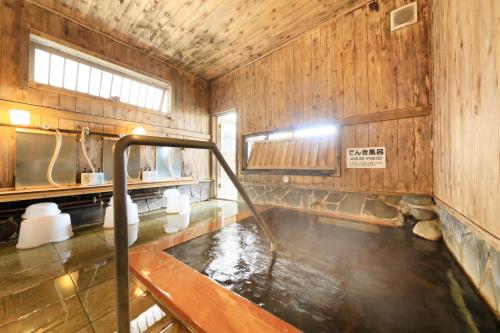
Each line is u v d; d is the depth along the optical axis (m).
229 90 4.78
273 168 3.80
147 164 4.08
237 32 3.41
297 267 1.63
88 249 2.22
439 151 2.05
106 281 1.62
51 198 2.89
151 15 3.03
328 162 3.18
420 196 2.41
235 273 1.54
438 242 2.02
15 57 2.61
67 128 3.04
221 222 2.63
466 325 1.02
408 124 2.51
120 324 0.70
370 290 1.32
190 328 0.98
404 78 2.53
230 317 1.00
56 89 2.94
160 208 4.20
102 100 3.43
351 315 1.10
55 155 2.85
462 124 1.39
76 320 1.21
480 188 1.12
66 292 1.48
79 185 2.93
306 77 3.43
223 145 5.78
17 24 2.62
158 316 1.09
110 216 2.99
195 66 4.52
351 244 2.08
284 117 3.74
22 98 2.67
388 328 1.01
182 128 4.66
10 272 1.75
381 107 2.69
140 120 3.94
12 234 2.55
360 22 2.86
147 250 1.77
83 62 3.30
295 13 3.01
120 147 0.76
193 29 3.34
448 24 1.66
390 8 2.63
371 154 2.78
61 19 2.98
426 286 1.34
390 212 2.62
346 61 2.99
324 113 3.21
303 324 1.03
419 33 2.44
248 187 4.32
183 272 1.41
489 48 1.00
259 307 1.08
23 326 1.16
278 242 2.14
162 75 4.28
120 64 3.61
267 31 3.39
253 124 4.26
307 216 3.04
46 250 2.20
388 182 2.65
